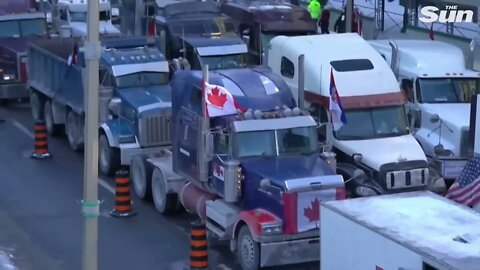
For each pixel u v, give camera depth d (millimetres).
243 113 55750
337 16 123688
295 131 56344
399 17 124125
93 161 39688
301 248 52250
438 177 62781
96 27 39062
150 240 59875
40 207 66312
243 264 53750
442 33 110938
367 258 39531
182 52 90500
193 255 54250
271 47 75125
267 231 51625
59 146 81938
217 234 55906
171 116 64688
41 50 83000
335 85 63656
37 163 77000
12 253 57688
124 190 64062
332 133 63469
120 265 55656
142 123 68812
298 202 51562
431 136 70688
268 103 57688
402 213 41281
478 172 56188
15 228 62062
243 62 89500
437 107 71812
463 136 68750
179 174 61125
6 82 92500
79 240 60000
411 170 61469
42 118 86750
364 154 62688
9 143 82688
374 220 40125
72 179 72688
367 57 69750
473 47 80750
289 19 96562
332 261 42500
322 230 43250
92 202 39938
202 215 58031
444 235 38062
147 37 81438
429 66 73812
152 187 65500
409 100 73500
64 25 109625
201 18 97312
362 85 67062
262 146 55500
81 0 112750
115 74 72500
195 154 58312
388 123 66312
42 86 83938
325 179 52156
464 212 41531
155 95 71500
